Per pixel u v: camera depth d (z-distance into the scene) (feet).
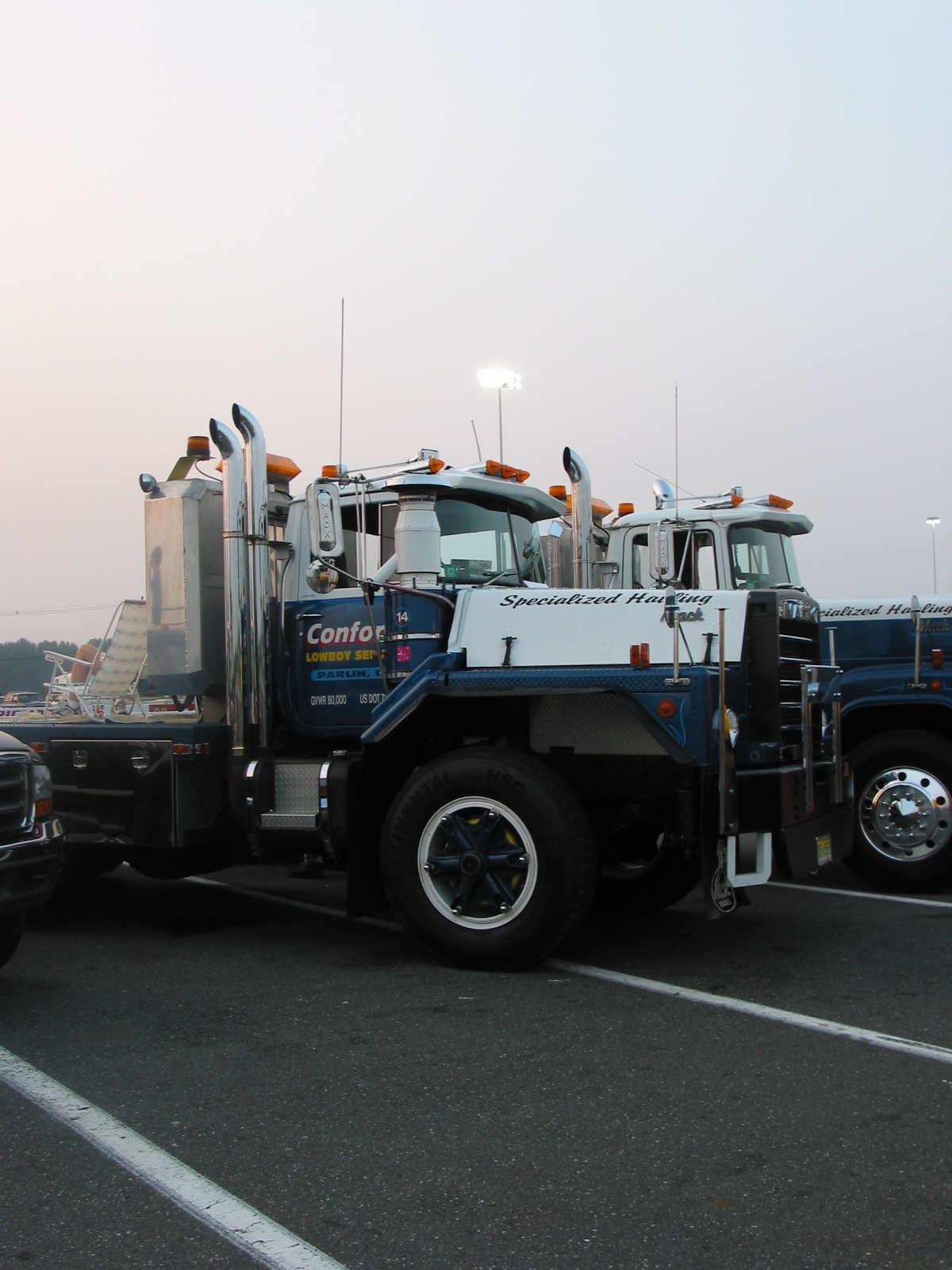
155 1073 13.53
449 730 20.18
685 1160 10.82
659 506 35.86
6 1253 9.32
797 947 19.48
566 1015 15.56
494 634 19.39
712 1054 13.82
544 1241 9.37
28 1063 13.97
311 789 20.47
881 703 25.40
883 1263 8.96
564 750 18.76
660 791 18.22
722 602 18.40
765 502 34.14
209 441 22.89
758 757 18.02
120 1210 10.03
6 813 16.49
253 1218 9.84
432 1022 15.38
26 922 23.36
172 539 22.59
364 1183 10.47
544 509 24.34
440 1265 9.04
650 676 17.54
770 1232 9.45
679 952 19.22
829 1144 11.12
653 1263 9.02
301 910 24.38
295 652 22.06
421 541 20.42
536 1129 11.64
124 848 25.29
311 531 19.57
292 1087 12.96
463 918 18.16
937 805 24.22
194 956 19.92
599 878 21.31
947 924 21.24
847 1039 14.30
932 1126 11.50
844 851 20.38
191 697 23.53
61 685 25.50
